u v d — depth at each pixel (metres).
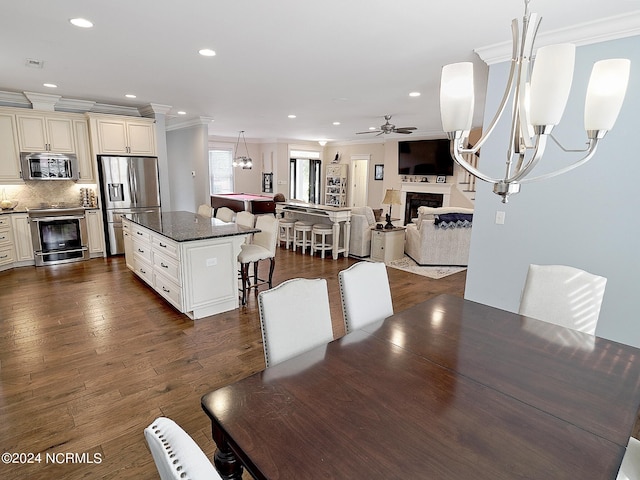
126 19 2.59
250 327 3.52
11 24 2.69
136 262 4.80
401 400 1.30
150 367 2.77
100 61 3.58
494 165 3.17
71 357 2.89
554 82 1.22
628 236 2.58
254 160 11.86
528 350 1.70
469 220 5.84
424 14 2.43
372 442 1.09
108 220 6.00
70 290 4.41
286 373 1.47
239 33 2.81
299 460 1.02
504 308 3.25
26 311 3.76
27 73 4.06
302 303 1.88
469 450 1.07
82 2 2.34
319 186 12.37
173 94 5.13
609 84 1.32
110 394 2.43
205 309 3.74
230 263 3.86
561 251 2.88
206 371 2.74
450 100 1.37
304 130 9.22
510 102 3.01
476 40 2.88
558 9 2.30
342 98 5.16
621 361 1.61
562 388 1.40
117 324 3.50
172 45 3.11
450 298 2.40
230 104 5.81
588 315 2.16
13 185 5.46
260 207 8.50
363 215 6.38
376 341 1.77
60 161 5.54
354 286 2.14
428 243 5.89
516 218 3.09
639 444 1.49
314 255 6.54
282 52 3.25
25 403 2.32
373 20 2.54
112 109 6.16
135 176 6.11
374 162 10.81
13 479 1.76
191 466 0.70
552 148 2.83
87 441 2.02
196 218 4.88
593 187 2.69
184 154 8.40
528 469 1.01
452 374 1.48
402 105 5.63
